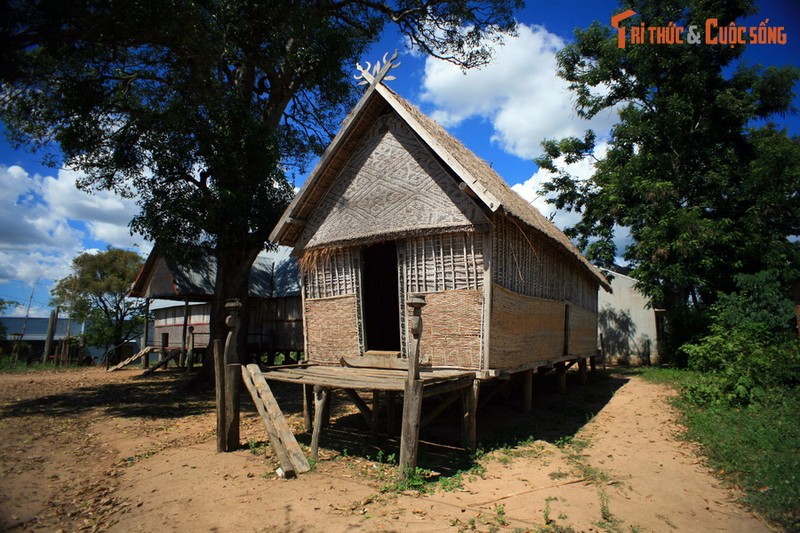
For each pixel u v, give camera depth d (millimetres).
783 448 6914
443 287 8062
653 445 7969
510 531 4547
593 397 12820
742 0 19453
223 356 7895
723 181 19344
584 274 15195
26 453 7902
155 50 12734
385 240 8750
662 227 18625
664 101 20016
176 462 7113
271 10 13477
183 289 19203
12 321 42625
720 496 5691
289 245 10500
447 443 8141
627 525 4809
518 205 9930
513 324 8594
